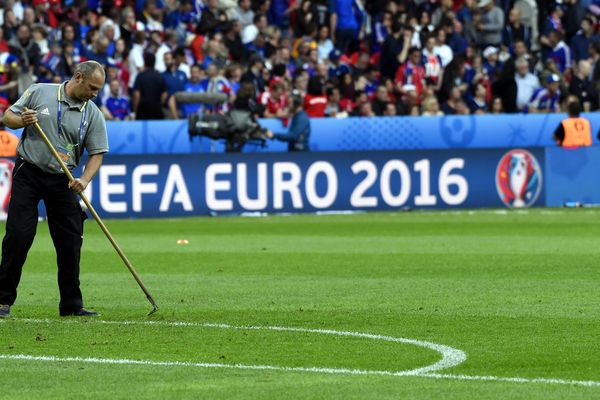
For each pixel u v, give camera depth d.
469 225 66.19
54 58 84.12
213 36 90.00
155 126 80.06
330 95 87.62
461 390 23.16
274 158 75.94
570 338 29.27
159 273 45.44
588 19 97.62
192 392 23.03
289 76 91.88
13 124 32.34
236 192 75.56
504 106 90.50
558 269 45.06
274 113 84.06
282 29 98.19
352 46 98.06
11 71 80.00
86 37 86.94
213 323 32.00
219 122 78.94
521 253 51.06
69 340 29.16
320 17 97.44
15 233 32.66
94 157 33.12
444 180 77.94
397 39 92.94
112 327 31.25
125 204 74.19
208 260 49.88
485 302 36.03
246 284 41.56
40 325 31.62
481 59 95.69
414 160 77.50
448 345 28.30
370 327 31.17
